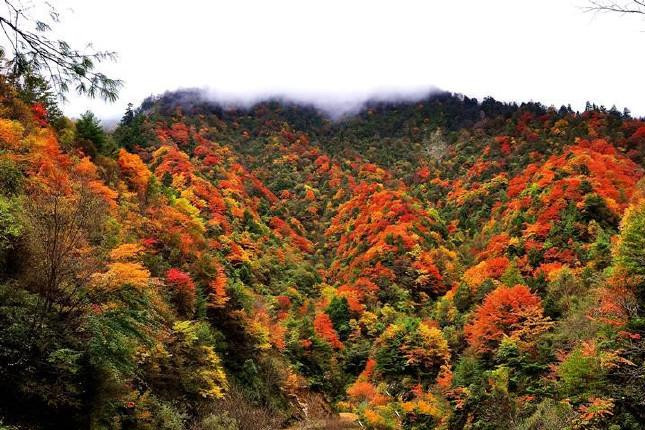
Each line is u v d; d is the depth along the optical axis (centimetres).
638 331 2197
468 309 5456
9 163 1862
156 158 8769
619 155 8219
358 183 12206
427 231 7838
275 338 4294
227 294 3769
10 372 1196
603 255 4288
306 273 7425
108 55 606
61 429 1297
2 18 542
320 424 3759
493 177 10056
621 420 2005
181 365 2509
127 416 1753
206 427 2339
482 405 2931
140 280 1602
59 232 1485
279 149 14862
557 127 11631
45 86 618
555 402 2528
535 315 3725
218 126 16000
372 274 6838
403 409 3903
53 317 1352
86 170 3272
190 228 4634
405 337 4956
